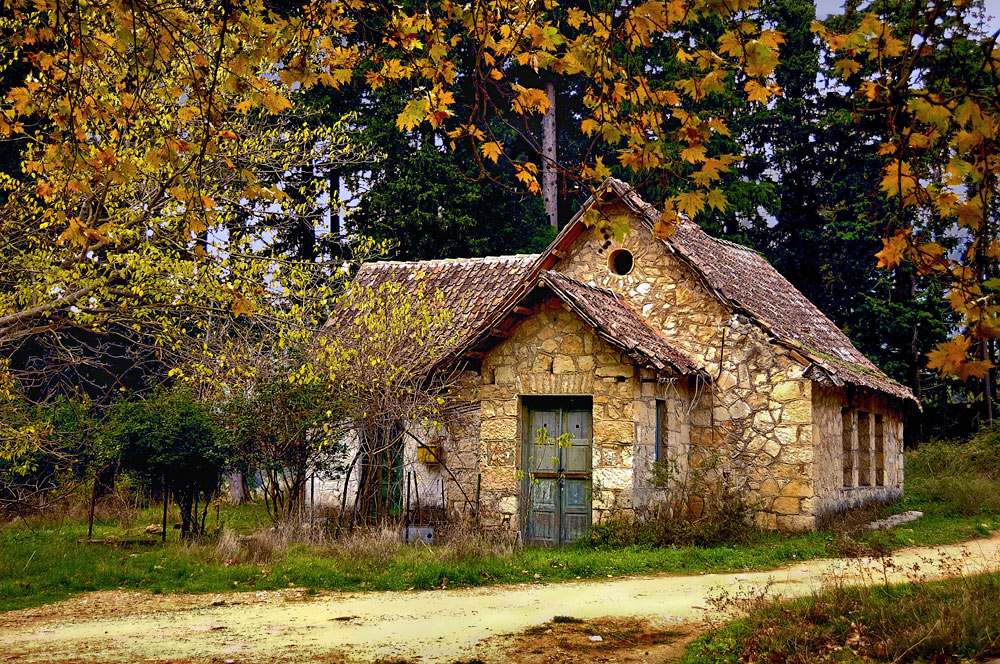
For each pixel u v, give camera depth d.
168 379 19.48
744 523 15.80
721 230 34.34
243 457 15.70
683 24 5.15
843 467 19.14
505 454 16.33
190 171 10.55
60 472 18.89
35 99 7.00
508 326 16.44
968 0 4.52
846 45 4.76
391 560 13.21
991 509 20.06
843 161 35.09
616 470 15.43
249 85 6.28
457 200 28.59
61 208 8.73
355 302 17.91
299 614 10.18
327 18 6.20
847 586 9.69
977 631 7.43
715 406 17.53
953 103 4.48
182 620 9.96
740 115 34.94
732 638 8.10
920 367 33.34
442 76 5.94
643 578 12.21
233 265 12.31
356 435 17.47
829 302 35.06
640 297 18.47
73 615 10.34
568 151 37.84
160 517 18.70
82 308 11.90
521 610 10.09
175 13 7.03
